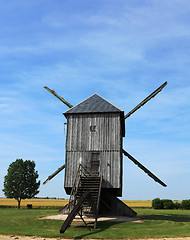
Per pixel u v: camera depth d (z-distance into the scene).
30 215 27.67
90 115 26.70
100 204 26.22
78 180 23.86
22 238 15.34
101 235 16.48
